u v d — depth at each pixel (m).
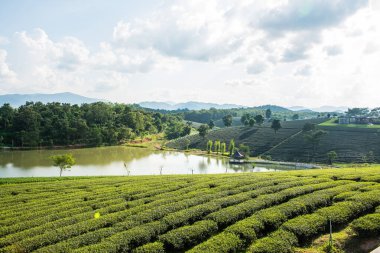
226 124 182.50
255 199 23.62
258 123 167.12
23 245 16.31
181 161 98.62
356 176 34.00
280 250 16.58
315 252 17.45
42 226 19.16
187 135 174.75
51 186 33.69
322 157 105.25
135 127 172.62
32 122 136.75
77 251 15.21
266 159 108.88
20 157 97.19
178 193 27.67
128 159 98.44
